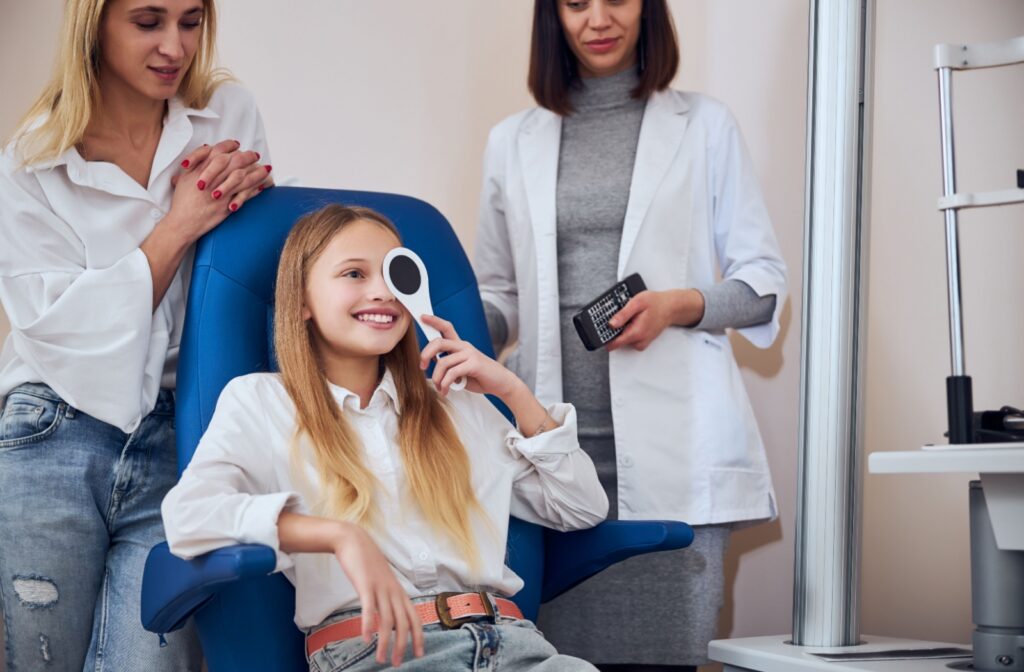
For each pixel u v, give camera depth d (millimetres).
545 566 1418
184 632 1434
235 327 1352
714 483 1658
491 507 1304
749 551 2107
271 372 1349
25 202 1401
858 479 1506
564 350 1757
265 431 1225
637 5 1696
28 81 1973
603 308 1621
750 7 2109
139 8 1372
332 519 1114
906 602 1934
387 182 2240
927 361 1925
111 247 1425
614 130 1785
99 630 1396
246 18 2123
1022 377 1834
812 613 1485
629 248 1702
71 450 1394
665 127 1749
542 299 1747
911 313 1950
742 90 2121
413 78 2266
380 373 1343
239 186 1412
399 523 1229
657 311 1624
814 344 1513
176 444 1377
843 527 1490
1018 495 1284
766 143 2094
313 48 2180
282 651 1203
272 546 1052
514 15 2348
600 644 1730
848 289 1504
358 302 1267
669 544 1321
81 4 1374
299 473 1211
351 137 2209
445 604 1171
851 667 1321
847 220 1507
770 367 2094
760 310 1704
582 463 1353
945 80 1408
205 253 1372
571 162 1789
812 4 1544
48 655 1401
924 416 1925
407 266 1292
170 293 1473
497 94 2350
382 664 1121
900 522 1945
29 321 1364
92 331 1358
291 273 1294
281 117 2148
